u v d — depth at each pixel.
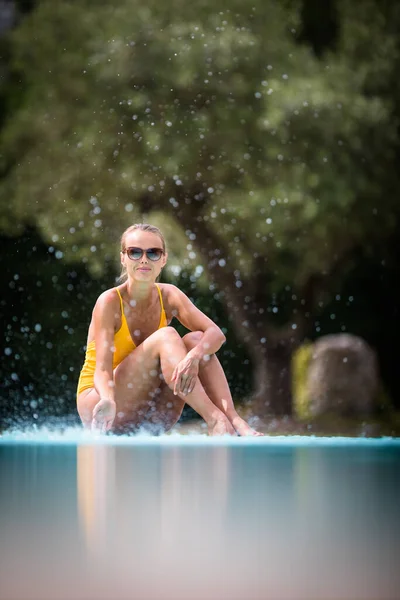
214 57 22.41
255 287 26.31
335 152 22.97
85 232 24.06
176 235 26.00
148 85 22.38
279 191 22.67
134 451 5.63
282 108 22.11
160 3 23.36
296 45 25.41
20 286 28.11
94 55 23.03
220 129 22.41
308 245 24.47
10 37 25.44
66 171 23.02
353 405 26.30
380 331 31.41
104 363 8.68
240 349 30.22
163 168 22.48
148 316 9.05
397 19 25.91
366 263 30.08
